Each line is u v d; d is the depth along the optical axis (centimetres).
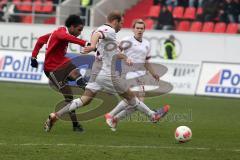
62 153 2672
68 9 8194
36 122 3838
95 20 8069
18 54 6956
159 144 3055
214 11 7762
